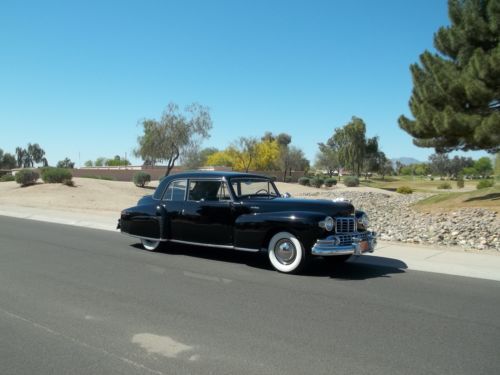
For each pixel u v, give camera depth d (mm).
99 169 66750
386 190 53938
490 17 21469
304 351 4848
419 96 24188
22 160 115938
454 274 8828
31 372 4285
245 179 9688
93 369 4359
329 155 100062
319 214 8367
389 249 11156
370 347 4988
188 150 42219
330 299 6836
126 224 10836
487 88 20641
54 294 6887
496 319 6027
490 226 15914
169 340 5105
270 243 8711
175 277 8102
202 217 9539
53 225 16078
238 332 5379
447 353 4859
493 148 23969
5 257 9766
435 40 24391
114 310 6148
